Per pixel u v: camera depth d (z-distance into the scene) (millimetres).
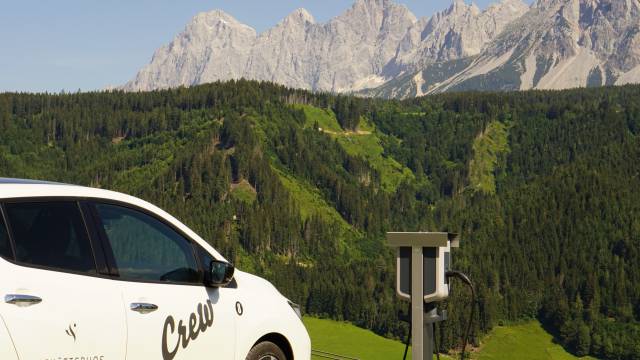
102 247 5957
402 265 8180
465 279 8172
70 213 5863
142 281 6148
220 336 6648
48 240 5648
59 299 5535
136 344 5969
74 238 5816
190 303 6426
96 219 6004
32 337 5332
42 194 5738
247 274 7309
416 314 8039
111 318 5812
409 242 8070
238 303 6895
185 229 6691
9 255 5395
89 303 5707
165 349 6176
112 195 6223
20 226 5527
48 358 5414
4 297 5246
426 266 8031
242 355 6836
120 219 6195
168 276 6395
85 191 6043
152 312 6105
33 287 5422
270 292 7359
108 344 5781
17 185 5684
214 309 6637
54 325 5461
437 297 7977
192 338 6410
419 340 8047
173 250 6508
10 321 5234
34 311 5371
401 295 8156
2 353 5172
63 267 5668
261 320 7027
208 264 6762
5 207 5492
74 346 5570
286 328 7270
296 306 7629
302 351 7422
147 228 6371
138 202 6402
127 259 6121
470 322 8062
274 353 7188
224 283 6723
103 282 5863
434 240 7977
